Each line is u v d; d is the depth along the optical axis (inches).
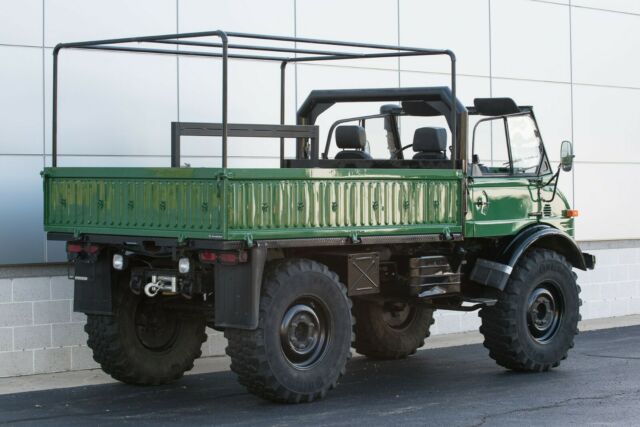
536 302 415.2
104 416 332.5
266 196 332.2
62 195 375.9
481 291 415.8
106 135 441.1
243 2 480.4
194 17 465.4
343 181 352.8
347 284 365.1
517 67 575.2
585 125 601.3
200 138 468.4
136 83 449.1
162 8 456.4
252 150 483.8
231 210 323.0
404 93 420.8
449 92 408.2
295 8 497.4
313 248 368.5
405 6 534.0
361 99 432.8
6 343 411.5
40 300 419.2
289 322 345.4
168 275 352.2
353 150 431.5
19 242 416.8
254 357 335.6
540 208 426.3
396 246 391.9
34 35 422.9
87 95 435.8
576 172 594.6
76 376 413.4
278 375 340.8
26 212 419.2
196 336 399.2
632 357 451.2
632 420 322.3
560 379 398.0
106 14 440.5
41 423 322.3
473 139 409.7
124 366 380.8
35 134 422.9
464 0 554.3
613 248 605.3
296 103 498.0
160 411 340.2
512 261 402.0
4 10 416.2
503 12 569.6
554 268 416.8
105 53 440.5
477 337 527.5
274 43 488.7
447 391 374.0
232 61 477.4
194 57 465.4
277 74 490.6
